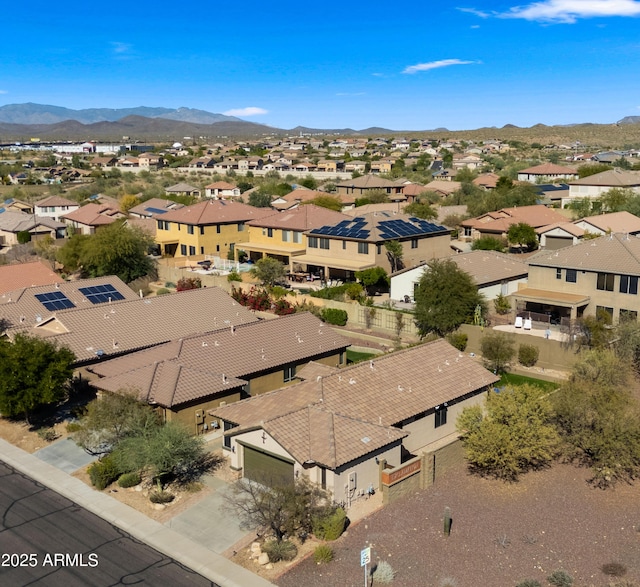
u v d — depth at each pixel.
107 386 35.41
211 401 35.47
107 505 27.88
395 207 95.44
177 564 23.66
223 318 47.66
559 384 36.31
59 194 153.50
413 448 32.69
